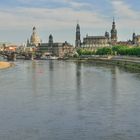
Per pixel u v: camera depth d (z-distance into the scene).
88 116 77.19
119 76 179.75
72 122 71.75
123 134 63.06
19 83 147.38
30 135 62.97
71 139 60.41
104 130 65.62
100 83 145.00
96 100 98.38
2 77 179.12
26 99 101.25
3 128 67.69
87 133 63.81
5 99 101.62
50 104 92.31
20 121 72.94
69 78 171.62
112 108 86.00
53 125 69.56
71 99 100.56
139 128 66.75
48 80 161.38
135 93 111.94
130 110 83.19
